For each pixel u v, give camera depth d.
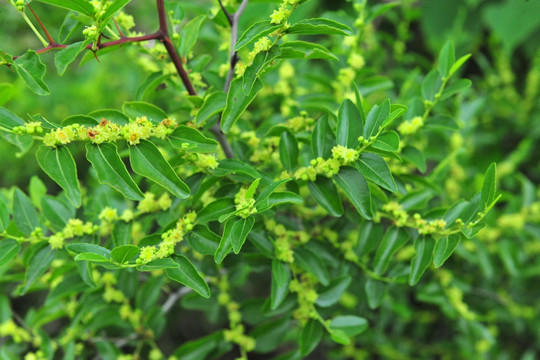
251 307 0.90
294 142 0.79
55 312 0.88
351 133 0.76
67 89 1.43
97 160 0.73
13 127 0.72
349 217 0.83
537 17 1.17
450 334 1.23
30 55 0.72
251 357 1.41
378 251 0.81
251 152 0.84
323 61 1.16
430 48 1.37
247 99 0.75
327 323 0.82
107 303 0.87
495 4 1.25
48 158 0.72
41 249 0.80
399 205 0.82
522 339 1.23
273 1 0.82
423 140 0.97
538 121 1.29
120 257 0.72
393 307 0.96
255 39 0.72
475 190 0.99
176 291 0.95
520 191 1.19
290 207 0.84
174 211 0.81
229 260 0.86
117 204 0.87
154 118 0.76
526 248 1.04
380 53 1.13
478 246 0.94
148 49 0.81
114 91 1.46
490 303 1.09
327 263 0.84
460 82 0.82
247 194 0.73
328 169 0.76
